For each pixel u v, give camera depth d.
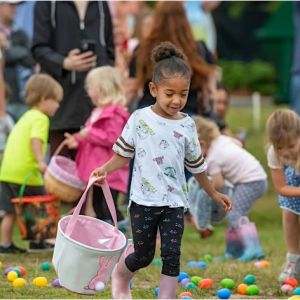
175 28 16.45
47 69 15.87
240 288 11.62
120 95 14.68
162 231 9.87
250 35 45.00
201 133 15.06
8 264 13.68
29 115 15.10
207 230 16.89
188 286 11.73
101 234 10.16
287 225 12.62
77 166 14.64
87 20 16.06
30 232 14.73
